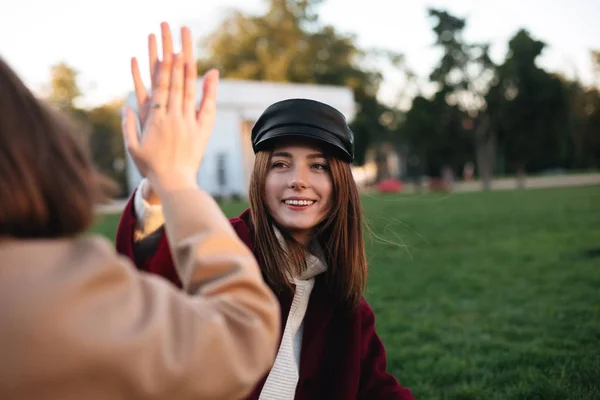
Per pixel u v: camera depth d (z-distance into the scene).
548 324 4.49
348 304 1.66
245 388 0.72
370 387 1.70
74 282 0.63
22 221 0.68
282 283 1.56
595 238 8.96
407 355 3.86
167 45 0.90
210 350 0.69
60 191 0.70
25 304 0.61
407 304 5.31
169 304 0.70
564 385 3.20
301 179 1.56
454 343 4.11
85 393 0.62
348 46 41.22
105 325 0.64
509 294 5.56
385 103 42.78
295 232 1.66
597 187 25.66
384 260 7.43
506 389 3.23
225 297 0.76
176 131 0.86
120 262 0.70
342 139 1.59
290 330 1.57
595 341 4.01
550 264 6.94
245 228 1.60
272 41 39.75
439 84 35.78
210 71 0.92
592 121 51.38
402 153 57.62
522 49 33.38
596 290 5.49
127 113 0.90
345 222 1.64
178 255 0.82
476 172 56.81
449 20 35.16
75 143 0.77
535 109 33.72
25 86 0.75
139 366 0.64
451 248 8.63
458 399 3.20
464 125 36.25
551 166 58.22
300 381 1.58
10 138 0.69
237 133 24.50
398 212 15.06
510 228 10.91
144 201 1.08
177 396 0.66
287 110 1.57
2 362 0.60
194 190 0.85
